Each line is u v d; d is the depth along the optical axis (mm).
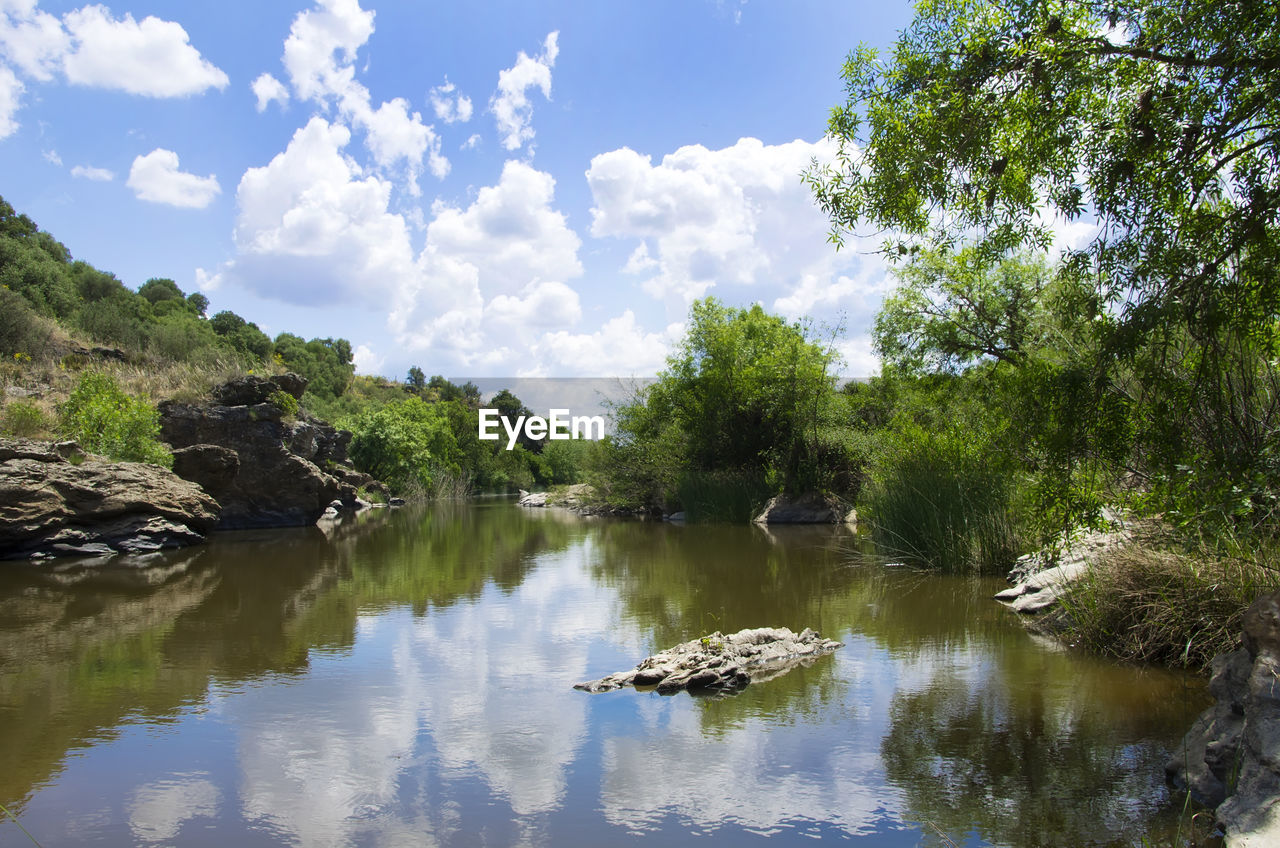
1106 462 5789
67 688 5902
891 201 5770
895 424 16250
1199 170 4824
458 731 4988
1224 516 4801
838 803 3914
